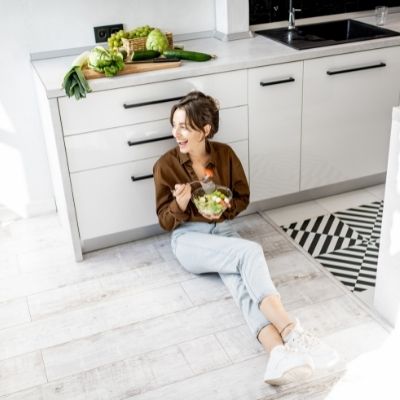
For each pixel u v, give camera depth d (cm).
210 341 222
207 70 264
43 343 227
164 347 221
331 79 289
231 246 233
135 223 284
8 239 302
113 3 296
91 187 267
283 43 295
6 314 244
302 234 289
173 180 254
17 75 294
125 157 268
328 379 201
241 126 283
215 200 235
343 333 221
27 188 319
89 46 300
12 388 206
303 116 293
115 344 224
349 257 269
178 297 248
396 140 199
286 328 206
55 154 263
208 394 199
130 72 260
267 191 305
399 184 201
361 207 311
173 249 258
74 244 273
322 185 316
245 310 221
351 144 311
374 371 203
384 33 304
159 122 267
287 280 255
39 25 287
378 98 304
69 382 208
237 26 308
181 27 313
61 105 247
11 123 302
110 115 257
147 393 201
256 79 275
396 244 210
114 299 249
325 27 335
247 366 209
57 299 252
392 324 222
